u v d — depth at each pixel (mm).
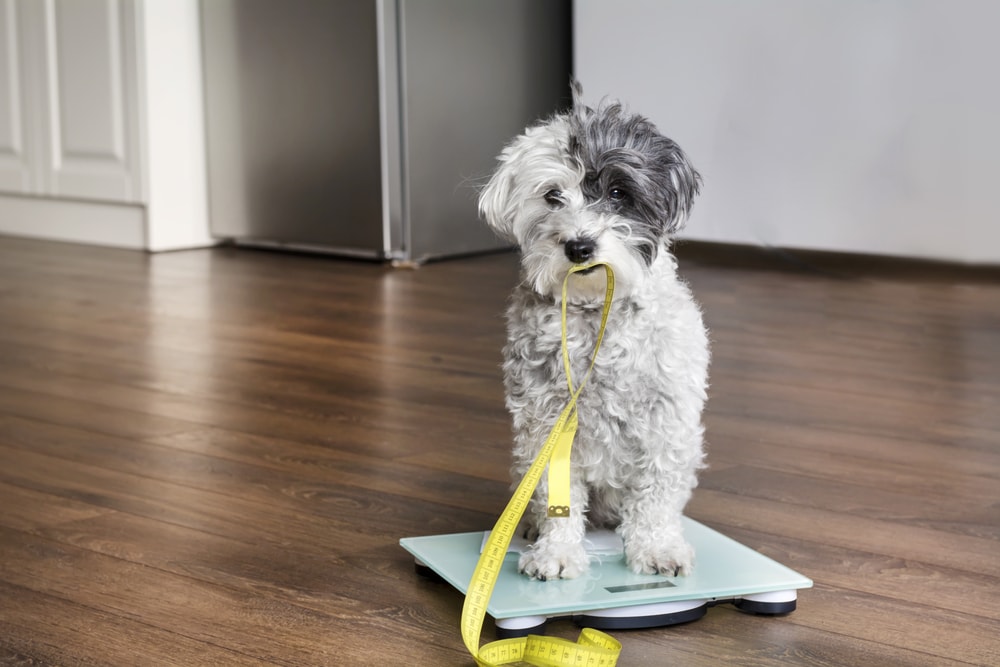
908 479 2074
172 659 1521
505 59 4281
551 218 1621
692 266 4043
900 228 3961
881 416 2389
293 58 4141
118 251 4379
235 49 4289
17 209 4754
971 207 3828
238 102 4324
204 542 1822
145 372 2637
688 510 1948
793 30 4008
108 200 4453
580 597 1582
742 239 4227
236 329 3047
